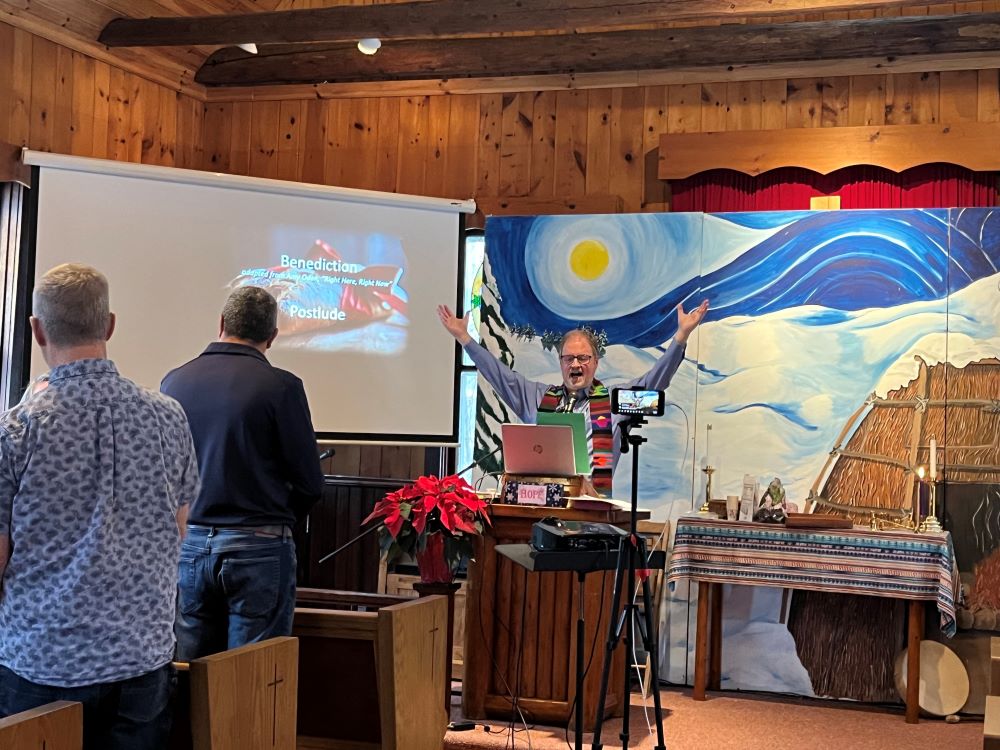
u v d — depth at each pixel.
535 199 6.17
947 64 5.66
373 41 5.65
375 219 5.85
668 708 4.97
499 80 6.34
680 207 5.96
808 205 5.78
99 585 2.13
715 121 6.02
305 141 6.69
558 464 4.36
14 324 5.35
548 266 5.77
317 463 3.27
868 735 4.62
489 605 4.52
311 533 6.32
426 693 3.00
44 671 2.09
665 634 5.45
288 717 2.49
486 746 4.18
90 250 5.34
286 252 5.69
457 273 5.93
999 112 5.62
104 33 5.88
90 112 5.91
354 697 2.86
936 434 5.22
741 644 5.40
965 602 5.11
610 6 5.18
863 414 5.33
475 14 5.36
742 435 5.48
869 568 4.87
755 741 4.44
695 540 5.12
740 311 5.53
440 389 5.88
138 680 2.18
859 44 5.67
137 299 5.40
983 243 5.23
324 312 5.74
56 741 1.84
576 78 6.21
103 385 2.20
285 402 3.19
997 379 5.16
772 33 5.79
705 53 5.90
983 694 5.02
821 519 4.96
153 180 5.48
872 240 5.38
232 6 6.37
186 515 2.38
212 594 3.17
